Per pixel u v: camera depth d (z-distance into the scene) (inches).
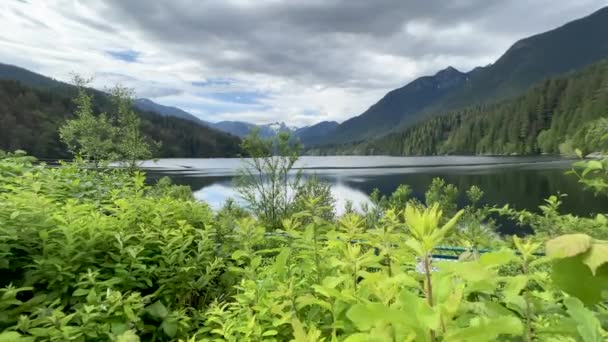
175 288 95.1
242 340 57.2
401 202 310.8
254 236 95.3
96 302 72.5
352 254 53.5
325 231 76.2
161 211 122.0
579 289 27.9
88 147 471.5
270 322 60.8
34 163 173.9
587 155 70.7
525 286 36.8
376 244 57.9
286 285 59.9
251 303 67.0
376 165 3058.6
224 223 131.0
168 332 77.8
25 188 119.3
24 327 61.1
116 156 498.3
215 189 1181.1
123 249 93.1
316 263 65.8
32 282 83.5
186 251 115.6
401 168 2519.7
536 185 1143.0
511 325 23.6
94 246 96.7
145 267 91.3
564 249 25.6
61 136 489.4
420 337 26.0
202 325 86.9
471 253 48.0
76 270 88.8
